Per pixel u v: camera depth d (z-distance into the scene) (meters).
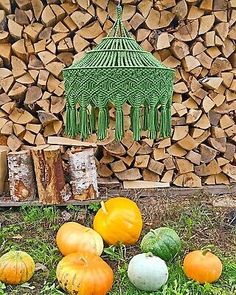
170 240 2.36
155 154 3.25
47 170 2.91
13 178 2.96
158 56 3.17
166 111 1.97
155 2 3.11
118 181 3.26
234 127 3.29
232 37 3.19
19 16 3.08
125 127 3.19
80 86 1.87
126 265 2.30
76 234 2.39
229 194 3.27
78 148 3.09
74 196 2.99
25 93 3.16
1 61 3.13
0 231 2.73
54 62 3.12
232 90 3.25
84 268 2.05
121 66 1.82
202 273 2.14
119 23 2.03
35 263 2.34
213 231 2.79
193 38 3.14
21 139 3.22
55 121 3.18
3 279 2.14
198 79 3.22
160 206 3.02
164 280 2.11
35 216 2.89
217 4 3.14
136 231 2.54
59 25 3.11
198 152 3.29
